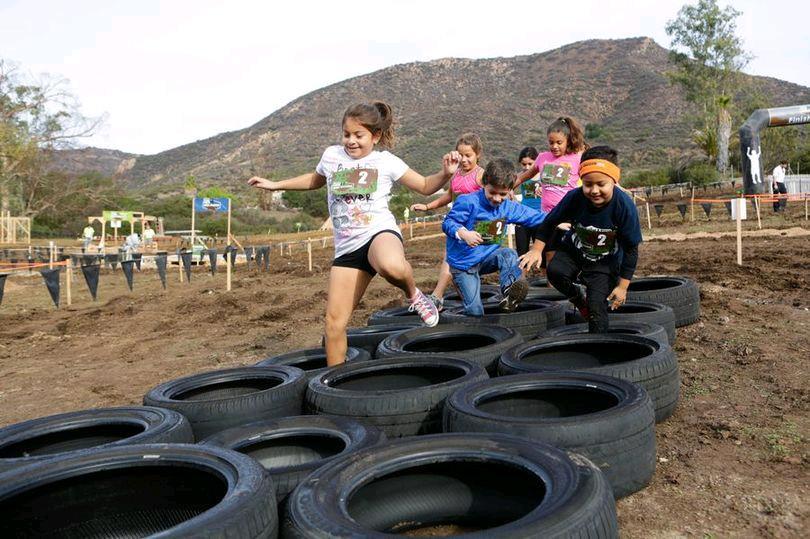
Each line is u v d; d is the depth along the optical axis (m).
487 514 2.76
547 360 4.80
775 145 48.28
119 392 6.38
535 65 199.88
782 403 4.46
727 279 10.02
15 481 2.62
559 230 5.16
